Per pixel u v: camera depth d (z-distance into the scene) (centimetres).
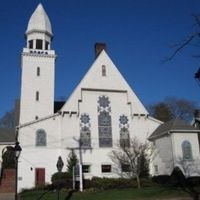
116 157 4291
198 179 3494
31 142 4166
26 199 3055
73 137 4294
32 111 4753
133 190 3169
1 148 4522
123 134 4481
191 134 4172
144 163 4284
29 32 5225
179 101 7412
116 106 4572
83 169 4212
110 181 3666
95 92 4547
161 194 2884
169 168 4072
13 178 3931
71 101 4412
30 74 4909
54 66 5044
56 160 4166
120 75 4716
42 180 4066
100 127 4431
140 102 4653
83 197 2931
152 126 4606
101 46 4944
